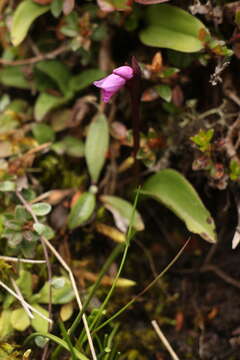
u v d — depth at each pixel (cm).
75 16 55
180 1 54
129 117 58
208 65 55
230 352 55
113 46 57
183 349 55
